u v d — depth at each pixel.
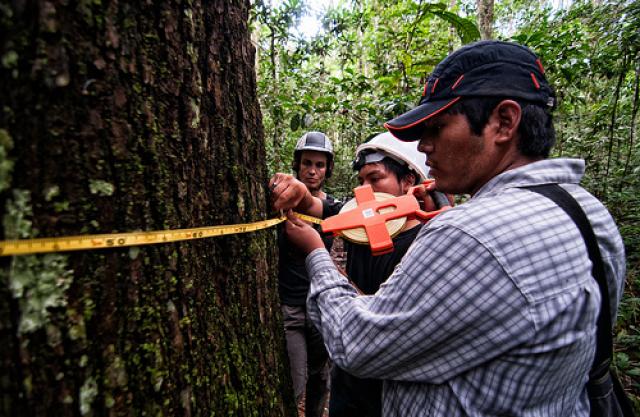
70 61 0.54
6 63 0.48
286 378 1.17
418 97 3.49
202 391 0.79
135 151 0.64
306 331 2.33
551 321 0.67
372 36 5.13
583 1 4.25
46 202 0.53
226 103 0.88
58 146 0.54
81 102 0.56
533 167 0.81
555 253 0.69
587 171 4.45
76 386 0.57
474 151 0.83
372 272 1.40
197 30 0.77
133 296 0.65
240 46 0.94
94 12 0.57
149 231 0.67
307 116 3.51
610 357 0.83
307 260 1.14
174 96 0.72
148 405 0.66
